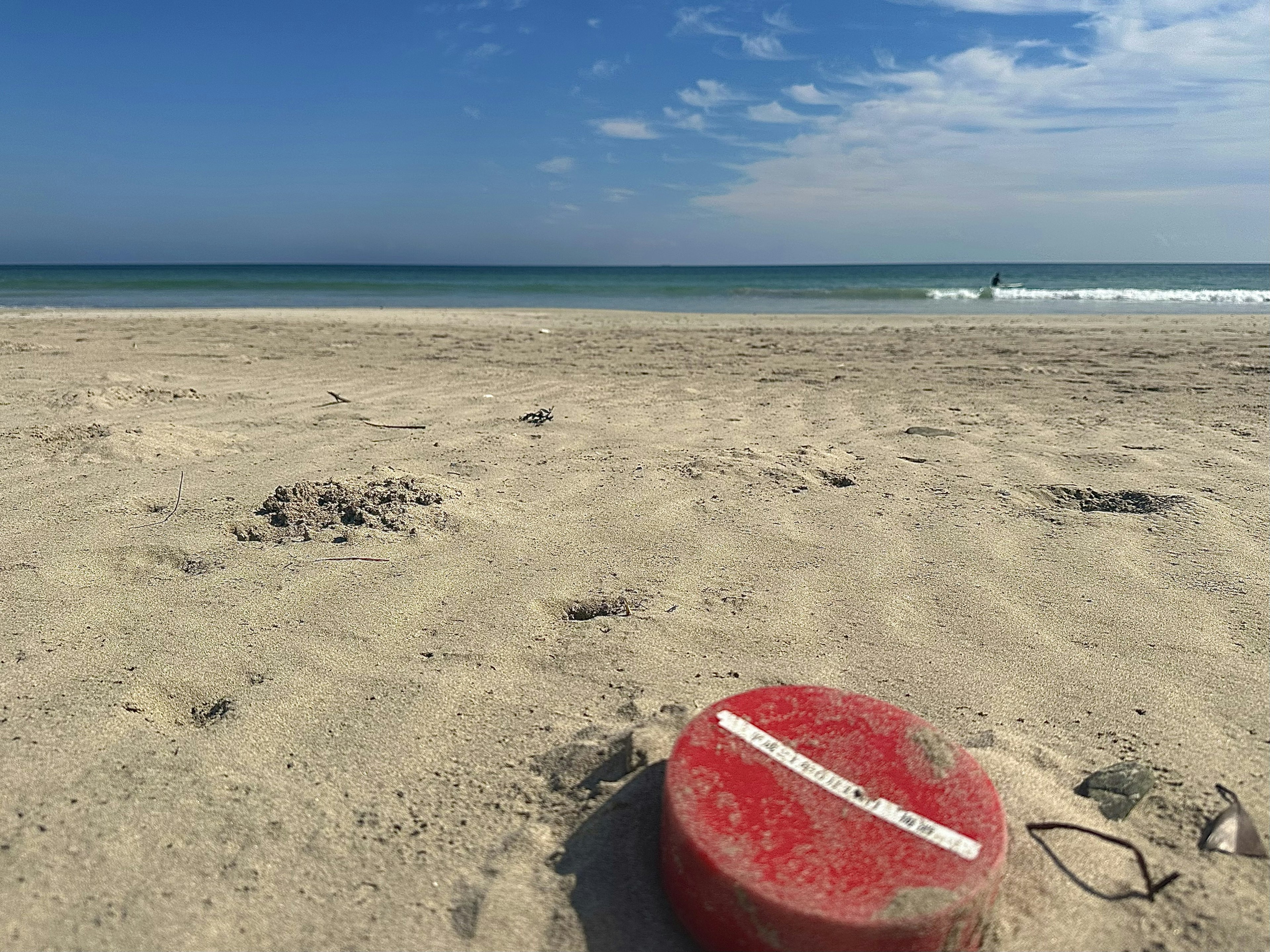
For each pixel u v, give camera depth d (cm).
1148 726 201
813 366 839
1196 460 432
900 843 144
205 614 255
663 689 216
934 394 663
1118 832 168
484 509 351
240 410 569
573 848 164
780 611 261
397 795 178
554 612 262
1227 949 142
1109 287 3381
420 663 228
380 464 420
